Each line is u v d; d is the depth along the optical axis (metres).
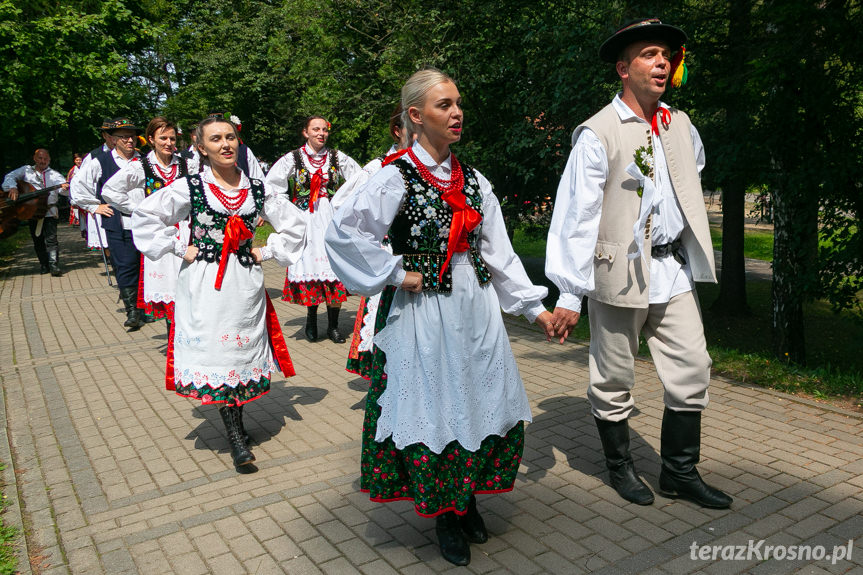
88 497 3.46
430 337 2.62
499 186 9.89
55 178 11.51
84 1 15.20
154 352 6.42
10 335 7.28
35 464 3.91
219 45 24.55
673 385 3.12
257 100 24.20
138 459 3.94
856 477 3.43
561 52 8.39
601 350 3.25
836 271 6.41
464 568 2.74
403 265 2.64
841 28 5.57
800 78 5.98
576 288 2.92
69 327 7.61
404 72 10.94
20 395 5.20
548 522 3.08
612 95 7.93
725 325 9.78
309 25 18.02
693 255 3.12
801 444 3.84
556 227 3.04
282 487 3.52
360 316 4.46
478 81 9.37
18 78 13.98
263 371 3.92
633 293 3.04
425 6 9.93
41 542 3.02
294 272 6.48
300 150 6.46
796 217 6.55
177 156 5.93
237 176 3.92
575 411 4.50
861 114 6.17
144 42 21.36
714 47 7.04
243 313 3.80
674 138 3.10
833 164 6.04
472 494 2.71
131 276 7.34
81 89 15.26
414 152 2.69
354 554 2.86
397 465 2.76
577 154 3.02
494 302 2.79
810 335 9.77
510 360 2.80
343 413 4.64
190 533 3.06
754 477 3.45
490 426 2.69
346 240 2.53
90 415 4.72
